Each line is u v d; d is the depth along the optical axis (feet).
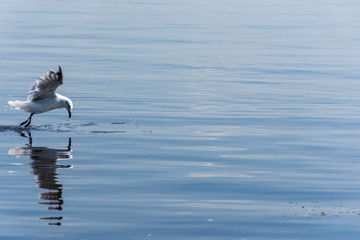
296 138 106.73
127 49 221.25
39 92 106.52
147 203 72.49
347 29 287.89
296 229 65.10
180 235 63.31
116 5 387.55
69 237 62.49
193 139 105.09
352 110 131.13
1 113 124.57
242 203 73.10
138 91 150.20
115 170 86.02
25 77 165.58
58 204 71.67
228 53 216.54
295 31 278.46
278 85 161.07
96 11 350.02
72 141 102.94
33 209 69.92
